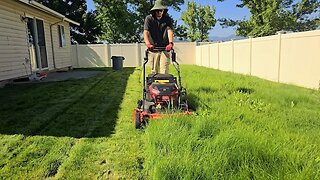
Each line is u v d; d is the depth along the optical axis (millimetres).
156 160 2766
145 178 2705
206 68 15539
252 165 2555
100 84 9211
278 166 2566
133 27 29750
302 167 2523
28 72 10172
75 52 19641
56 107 5715
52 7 25703
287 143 3086
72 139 3758
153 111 4137
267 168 2525
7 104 6004
